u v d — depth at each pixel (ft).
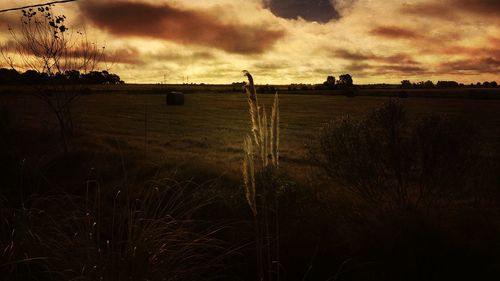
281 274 12.98
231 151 57.62
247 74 8.54
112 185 23.18
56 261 9.82
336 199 20.12
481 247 13.55
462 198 19.77
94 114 128.36
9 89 97.66
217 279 12.35
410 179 19.07
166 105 174.60
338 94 306.35
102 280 8.78
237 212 15.99
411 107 163.63
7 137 35.19
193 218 15.60
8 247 10.30
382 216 16.14
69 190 22.29
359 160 19.36
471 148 18.31
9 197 18.08
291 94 307.58
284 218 15.31
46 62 40.22
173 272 10.14
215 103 192.54
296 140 71.67
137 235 10.50
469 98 245.24
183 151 56.59
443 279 12.41
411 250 13.26
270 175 12.98
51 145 39.22
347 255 13.89
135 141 65.21
